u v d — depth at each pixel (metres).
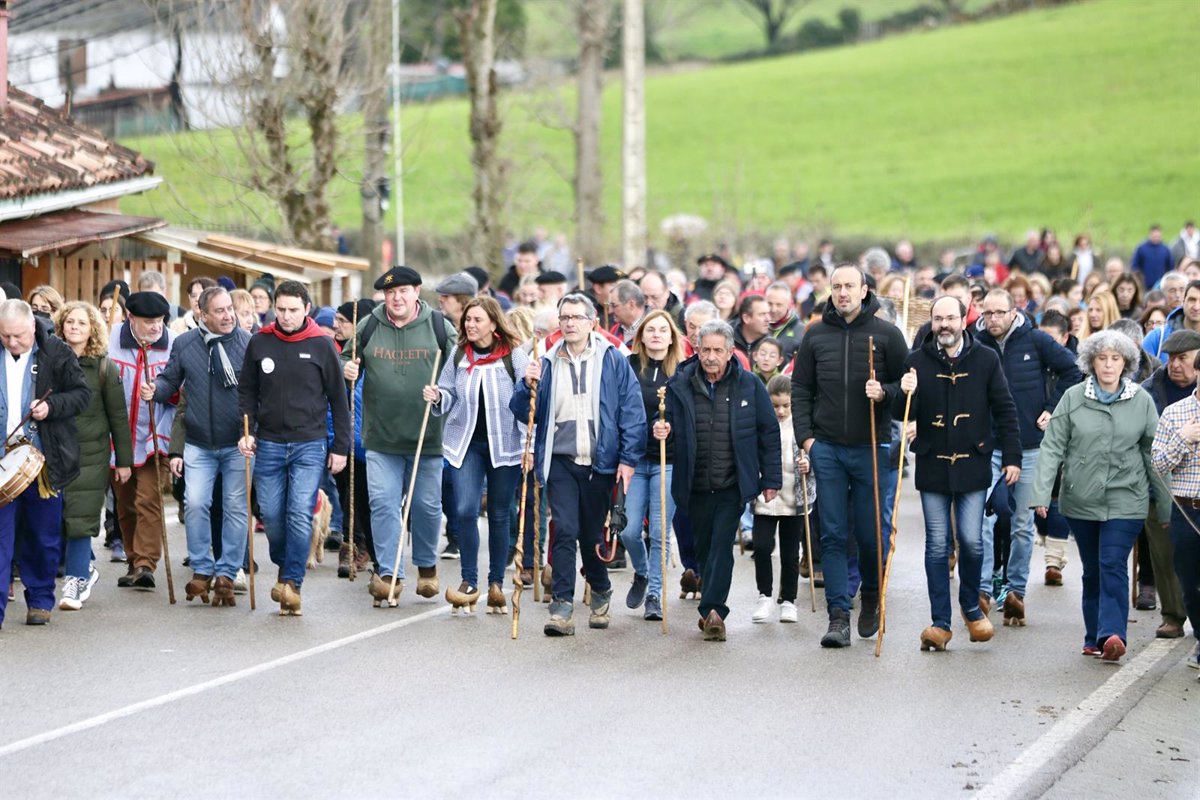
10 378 21.34
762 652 21.03
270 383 22.86
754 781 15.24
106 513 28.33
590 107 62.91
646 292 31.89
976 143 126.06
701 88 150.50
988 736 17.05
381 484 23.55
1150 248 61.16
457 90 128.00
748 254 78.75
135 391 24.80
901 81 142.75
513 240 79.62
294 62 45.78
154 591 24.73
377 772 15.31
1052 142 123.69
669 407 22.78
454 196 105.88
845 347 21.53
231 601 23.39
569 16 98.25
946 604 21.33
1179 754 17.05
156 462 24.52
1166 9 146.00
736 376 21.73
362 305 27.84
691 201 117.50
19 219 34.25
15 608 23.16
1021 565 23.33
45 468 21.58
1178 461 20.08
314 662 19.95
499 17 135.75
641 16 54.72
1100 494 20.78
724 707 18.00
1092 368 21.12
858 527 21.86
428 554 23.95
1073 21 148.38
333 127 46.50
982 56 144.62
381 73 49.31
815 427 21.69
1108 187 113.50
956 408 21.27
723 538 21.72
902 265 70.06
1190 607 20.44
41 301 26.73
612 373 22.02
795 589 23.39
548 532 26.02
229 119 45.50
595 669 19.81
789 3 171.88
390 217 98.00
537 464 22.22
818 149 129.50
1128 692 19.11
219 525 24.66
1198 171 113.88
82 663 19.75
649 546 24.02
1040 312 36.94
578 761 15.76
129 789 14.74
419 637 21.52
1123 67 135.00
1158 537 22.30
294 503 22.80
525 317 27.02
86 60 63.72
